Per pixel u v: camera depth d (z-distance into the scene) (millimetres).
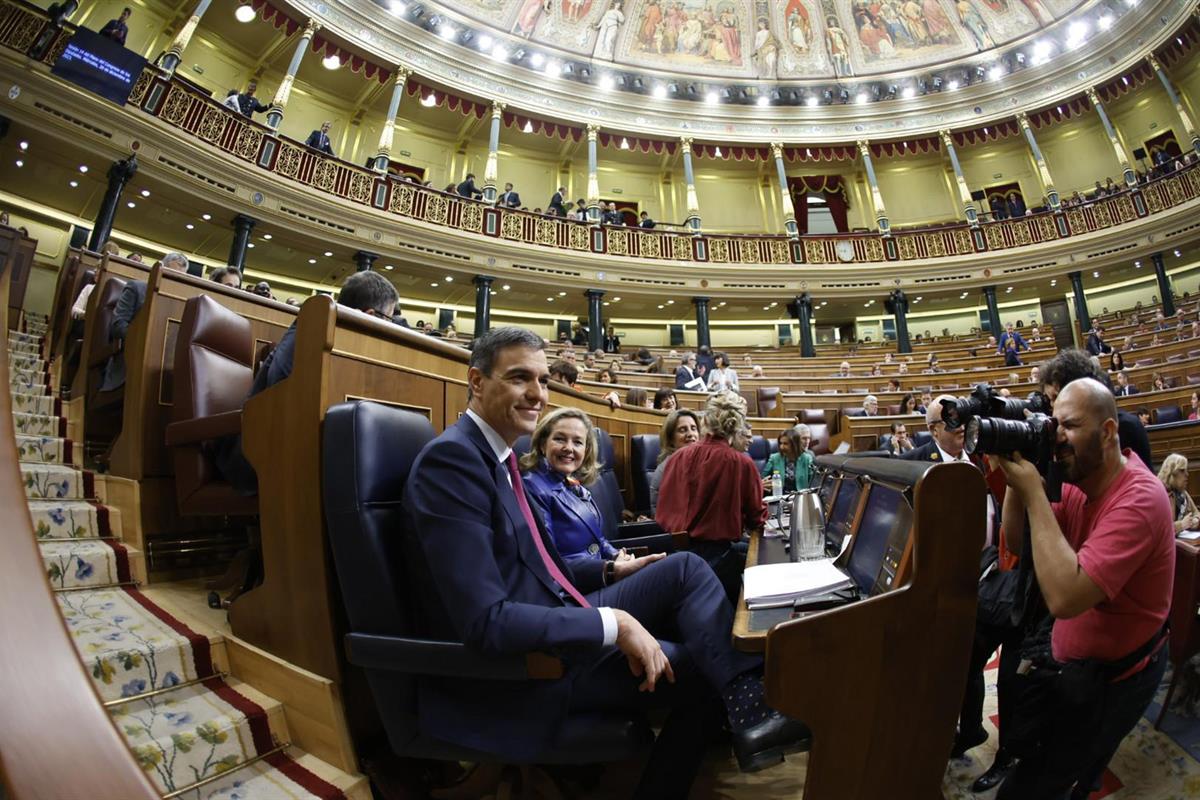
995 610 1863
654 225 15531
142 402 2598
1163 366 8070
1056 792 1477
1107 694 1397
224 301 3066
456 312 15000
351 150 14414
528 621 1180
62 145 8320
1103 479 1468
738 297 15273
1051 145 17406
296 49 12469
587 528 2285
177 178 9227
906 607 1126
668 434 4004
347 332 1816
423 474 1340
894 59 16844
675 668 1453
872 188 16469
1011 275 15281
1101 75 15141
